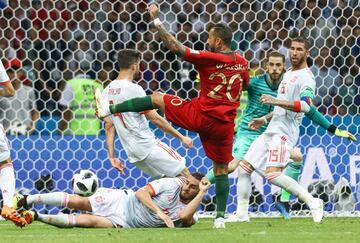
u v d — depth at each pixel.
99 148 28.12
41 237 19.20
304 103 22.66
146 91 31.20
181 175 23.95
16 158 27.81
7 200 21.05
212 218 27.39
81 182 22.50
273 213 28.25
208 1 32.12
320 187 28.55
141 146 23.66
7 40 31.00
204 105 20.19
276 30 31.58
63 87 30.16
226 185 21.17
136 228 22.06
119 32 31.39
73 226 22.05
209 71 20.06
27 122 29.61
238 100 20.55
